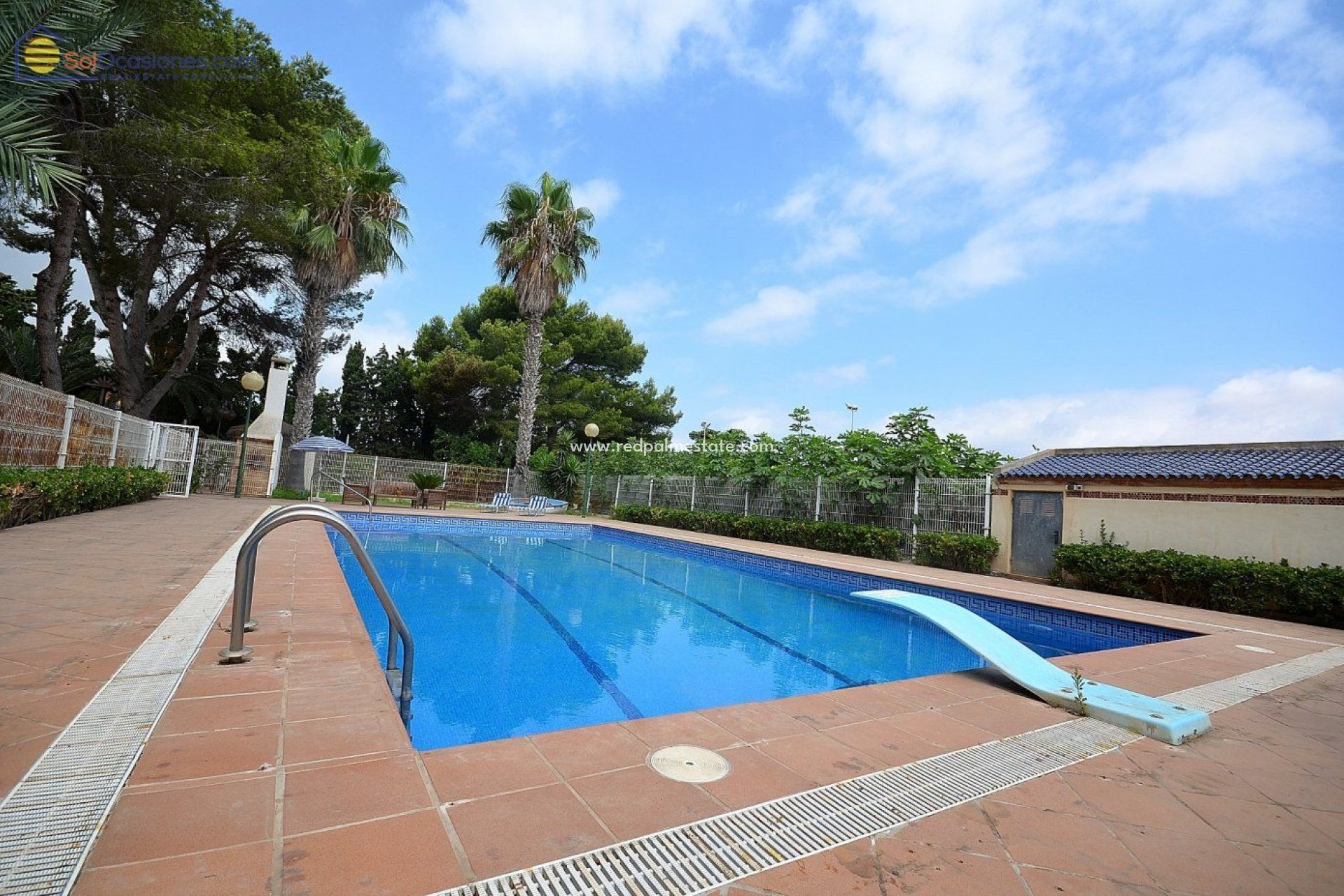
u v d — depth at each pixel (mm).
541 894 1540
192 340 18016
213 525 9461
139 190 12172
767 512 15453
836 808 2129
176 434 15555
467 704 4062
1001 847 1932
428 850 1689
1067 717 3318
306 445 17750
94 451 10734
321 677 3117
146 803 1824
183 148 11297
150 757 2131
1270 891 1765
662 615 7324
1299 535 7848
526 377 20641
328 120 17562
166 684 2873
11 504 7270
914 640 6723
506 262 20500
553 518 18641
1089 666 4695
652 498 19828
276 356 18594
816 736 2834
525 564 10547
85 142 10859
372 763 2217
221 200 12594
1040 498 10461
